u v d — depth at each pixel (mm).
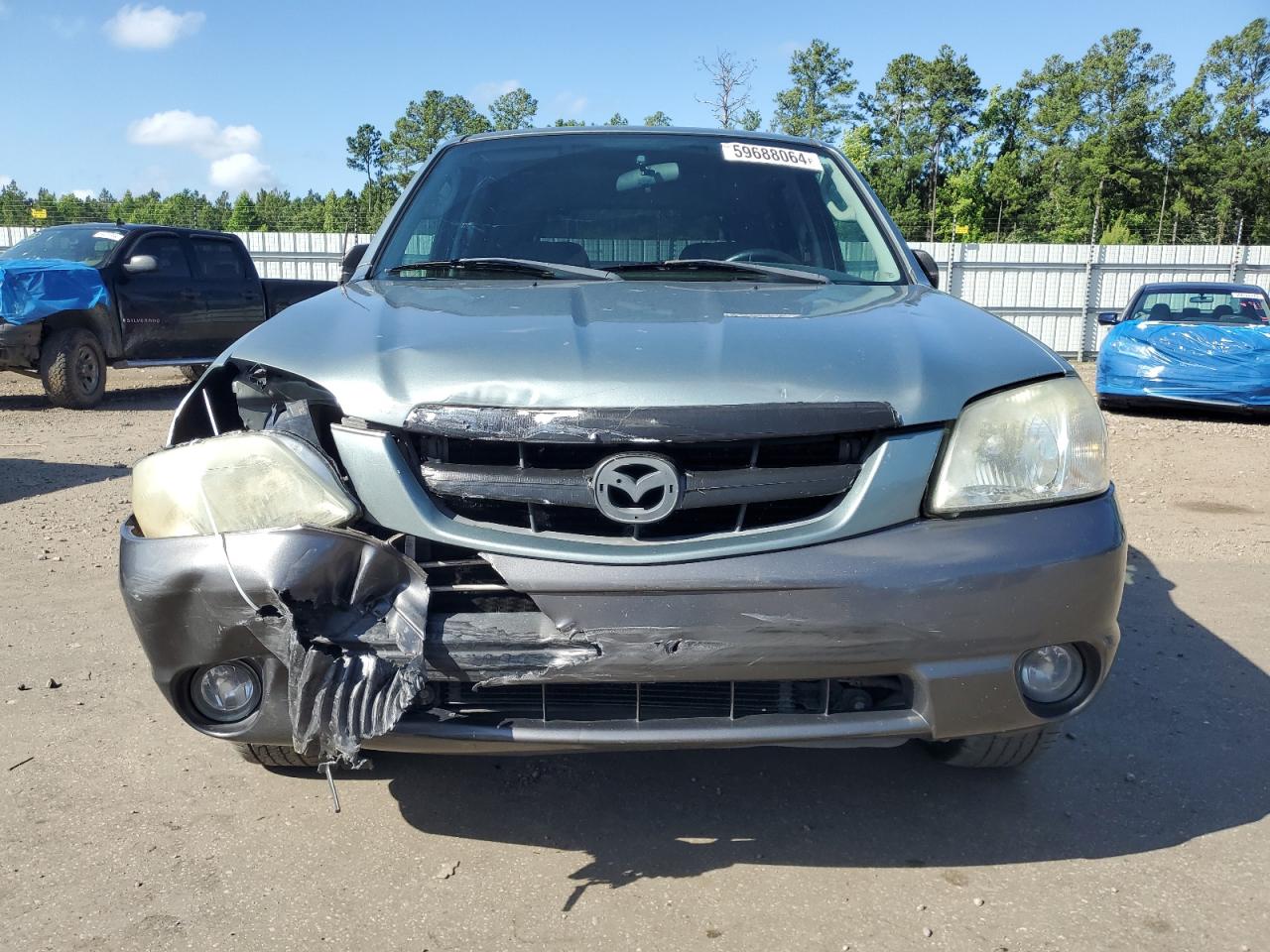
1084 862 2375
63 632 3898
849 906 2193
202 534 2043
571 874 2312
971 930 2113
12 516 5859
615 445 2012
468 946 2053
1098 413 2248
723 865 2350
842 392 2080
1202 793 2709
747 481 2027
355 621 2014
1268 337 10906
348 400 2119
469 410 2037
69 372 10484
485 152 3619
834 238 3297
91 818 2541
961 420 2119
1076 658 2189
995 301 21922
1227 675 3574
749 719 2074
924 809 2607
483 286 2861
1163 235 63688
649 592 1977
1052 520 2104
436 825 2514
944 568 2027
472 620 2016
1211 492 7164
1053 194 66188
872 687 2143
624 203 3359
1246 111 76375
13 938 2070
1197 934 2098
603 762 2844
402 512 2055
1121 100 80812
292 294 13258
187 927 2111
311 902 2199
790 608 1993
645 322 2346
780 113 71375
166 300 11367
